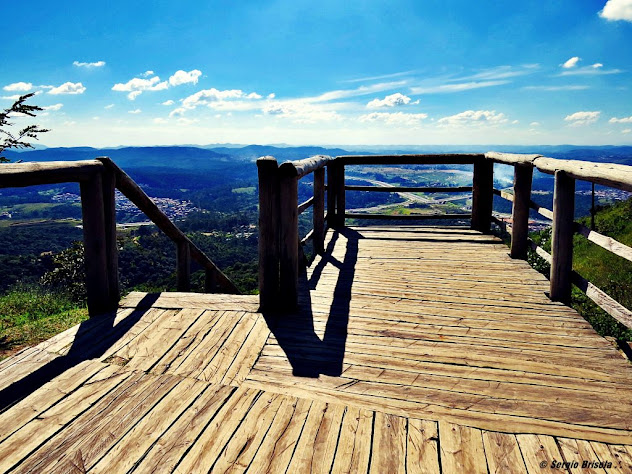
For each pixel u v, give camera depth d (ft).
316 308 9.30
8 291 20.35
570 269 9.53
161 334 7.77
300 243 11.87
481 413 5.35
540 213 12.64
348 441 4.79
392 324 8.38
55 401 5.50
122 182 8.79
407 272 12.44
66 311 16.03
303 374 6.36
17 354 6.88
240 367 6.57
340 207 20.17
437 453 4.61
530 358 6.88
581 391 5.87
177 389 5.87
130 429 4.96
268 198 8.61
